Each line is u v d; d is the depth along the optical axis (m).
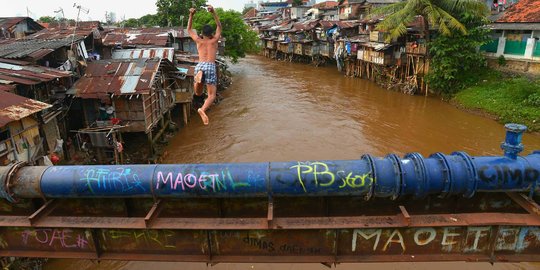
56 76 15.73
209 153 18.91
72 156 16.98
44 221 6.30
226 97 31.17
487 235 6.04
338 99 29.98
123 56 25.33
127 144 19.81
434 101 28.05
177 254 6.49
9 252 6.70
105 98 16.72
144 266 10.75
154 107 18.86
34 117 13.44
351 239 6.16
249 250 6.38
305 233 6.17
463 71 27.39
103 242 6.51
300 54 53.94
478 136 20.38
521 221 5.75
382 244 6.16
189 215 7.11
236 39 41.59
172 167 6.29
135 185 6.15
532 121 20.17
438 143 19.64
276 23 72.31
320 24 48.72
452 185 5.84
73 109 18.44
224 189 6.05
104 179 6.17
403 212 5.88
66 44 18.34
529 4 26.72
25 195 6.44
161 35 30.73
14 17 29.44
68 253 6.61
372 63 37.12
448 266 10.51
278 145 19.73
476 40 26.05
